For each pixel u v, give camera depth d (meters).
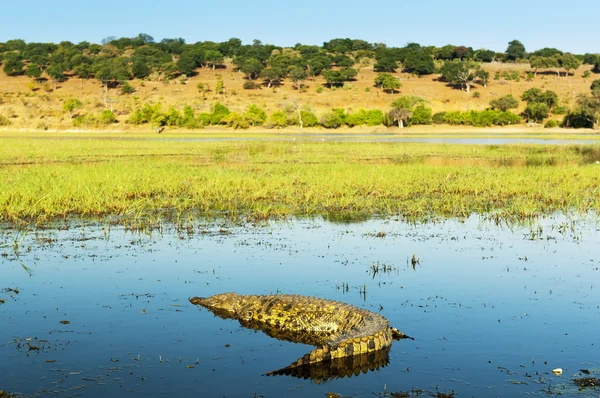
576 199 22.19
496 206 21.61
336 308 9.81
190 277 12.66
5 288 11.75
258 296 10.73
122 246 15.29
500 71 158.88
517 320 10.05
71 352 8.81
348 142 64.69
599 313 10.38
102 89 133.88
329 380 7.98
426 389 7.67
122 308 10.73
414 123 105.62
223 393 7.59
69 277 12.56
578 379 7.89
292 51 176.50
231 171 29.78
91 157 41.69
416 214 19.98
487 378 7.96
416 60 149.62
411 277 12.64
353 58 173.38
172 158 41.12
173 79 144.38
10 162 37.06
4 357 8.60
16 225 17.62
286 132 96.06
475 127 103.88
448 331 9.59
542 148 53.28
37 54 161.75
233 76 148.50
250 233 16.98
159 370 8.26
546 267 13.42
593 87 133.62
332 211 20.64
